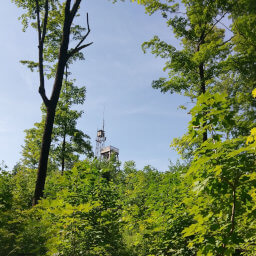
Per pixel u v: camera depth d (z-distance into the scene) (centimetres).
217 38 1656
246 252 294
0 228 531
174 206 490
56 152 2073
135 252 570
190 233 239
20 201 633
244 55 1401
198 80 1537
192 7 1467
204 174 235
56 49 1703
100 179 531
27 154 2319
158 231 529
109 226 471
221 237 225
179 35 1570
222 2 1299
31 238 473
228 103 232
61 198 471
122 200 814
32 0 1358
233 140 223
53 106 960
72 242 416
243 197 219
